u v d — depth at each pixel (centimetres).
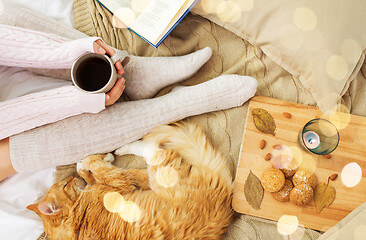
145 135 110
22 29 103
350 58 101
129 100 117
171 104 109
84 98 99
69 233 100
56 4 115
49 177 110
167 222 99
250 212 104
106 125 106
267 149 106
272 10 104
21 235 103
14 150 102
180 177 105
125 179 106
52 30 111
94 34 116
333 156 105
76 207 102
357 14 101
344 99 110
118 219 100
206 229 102
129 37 116
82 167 107
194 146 108
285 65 109
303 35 102
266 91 114
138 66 112
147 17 106
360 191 103
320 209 103
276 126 108
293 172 104
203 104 110
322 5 101
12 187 107
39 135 103
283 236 103
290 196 103
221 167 107
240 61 115
